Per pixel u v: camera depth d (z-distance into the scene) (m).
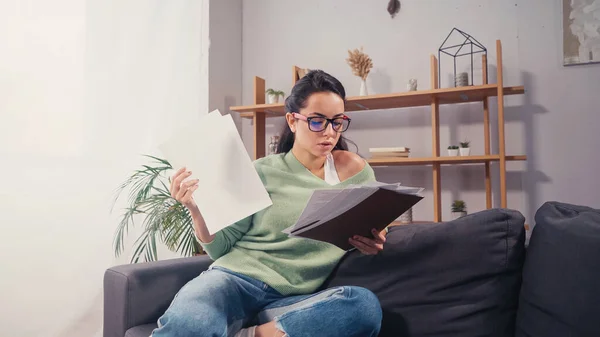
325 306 0.99
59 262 1.83
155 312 1.26
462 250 1.14
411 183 2.91
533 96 2.67
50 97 1.81
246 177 1.10
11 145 1.69
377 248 1.19
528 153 2.67
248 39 3.32
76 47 1.91
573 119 2.59
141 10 2.21
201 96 2.58
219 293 1.05
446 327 1.11
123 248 2.07
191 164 1.09
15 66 1.70
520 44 2.70
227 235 1.24
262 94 2.99
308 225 1.02
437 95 2.59
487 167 2.58
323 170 1.32
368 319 1.01
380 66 2.99
